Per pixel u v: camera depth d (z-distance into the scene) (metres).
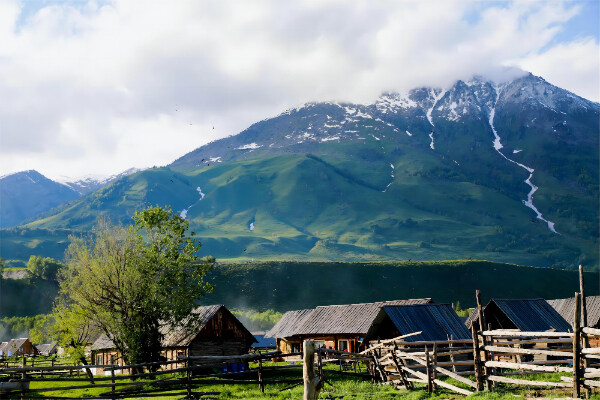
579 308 22.75
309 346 13.21
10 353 137.12
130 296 53.75
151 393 30.09
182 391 32.12
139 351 52.84
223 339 60.88
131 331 52.97
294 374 50.22
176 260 54.91
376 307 66.56
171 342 59.03
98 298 53.56
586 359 22.91
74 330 52.47
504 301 55.94
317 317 73.31
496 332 26.42
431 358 31.17
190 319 56.19
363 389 32.81
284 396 30.80
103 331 55.31
